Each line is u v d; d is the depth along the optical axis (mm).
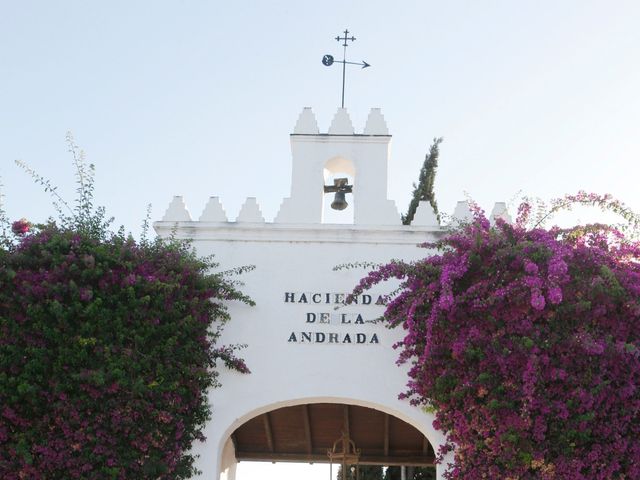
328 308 14445
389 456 17516
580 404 12430
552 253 12711
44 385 12867
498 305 12695
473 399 12906
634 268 13227
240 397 13852
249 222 14938
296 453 17625
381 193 15562
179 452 13336
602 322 12805
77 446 12734
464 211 15352
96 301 12938
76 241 13391
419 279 13570
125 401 12984
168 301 13531
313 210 15484
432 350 13016
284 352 14156
